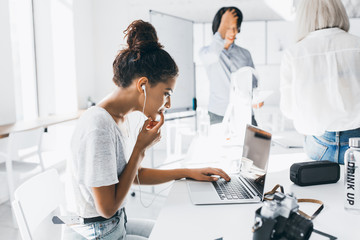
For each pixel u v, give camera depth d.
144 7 4.70
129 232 1.18
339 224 0.80
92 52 4.88
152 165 3.06
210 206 0.96
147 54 0.91
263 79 4.60
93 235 0.93
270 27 4.52
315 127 1.38
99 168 0.83
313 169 1.10
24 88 4.15
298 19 1.43
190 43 4.08
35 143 2.67
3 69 3.11
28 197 0.98
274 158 1.52
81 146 0.85
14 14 3.93
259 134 1.12
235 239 0.74
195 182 1.20
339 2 1.35
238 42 4.57
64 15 4.23
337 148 1.33
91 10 4.82
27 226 0.89
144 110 0.96
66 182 0.95
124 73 0.92
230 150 1.85
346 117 1.30
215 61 4.58
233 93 2.00
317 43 1.33
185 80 4.02
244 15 4.53
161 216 0.88
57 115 3.94
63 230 1.03
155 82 0.92
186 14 4.61
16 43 4.04
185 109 4.06
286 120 4.50
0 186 2.79
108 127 0.87
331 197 1.00
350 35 1.31
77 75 4.40
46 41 4.14
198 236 0.76
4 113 3.12
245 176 1.21
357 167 0.85
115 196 0.90
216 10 4.55
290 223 0.63
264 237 0.64
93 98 4.96
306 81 1.34
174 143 4.81
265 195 1.01
